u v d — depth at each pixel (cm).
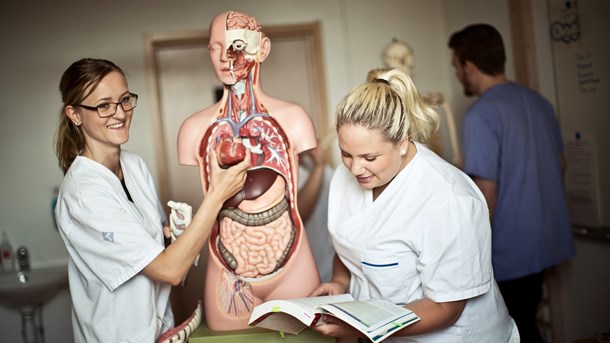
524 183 227
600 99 245
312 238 235
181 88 378
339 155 383
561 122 274
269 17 384
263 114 159
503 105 225
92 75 145
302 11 388
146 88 369
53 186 349
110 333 147
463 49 237
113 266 143
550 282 288
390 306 135
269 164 158
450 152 381
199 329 163
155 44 369
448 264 134
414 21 402
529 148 228
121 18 363
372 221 149
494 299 148
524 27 284
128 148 370
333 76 393
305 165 236
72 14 356
